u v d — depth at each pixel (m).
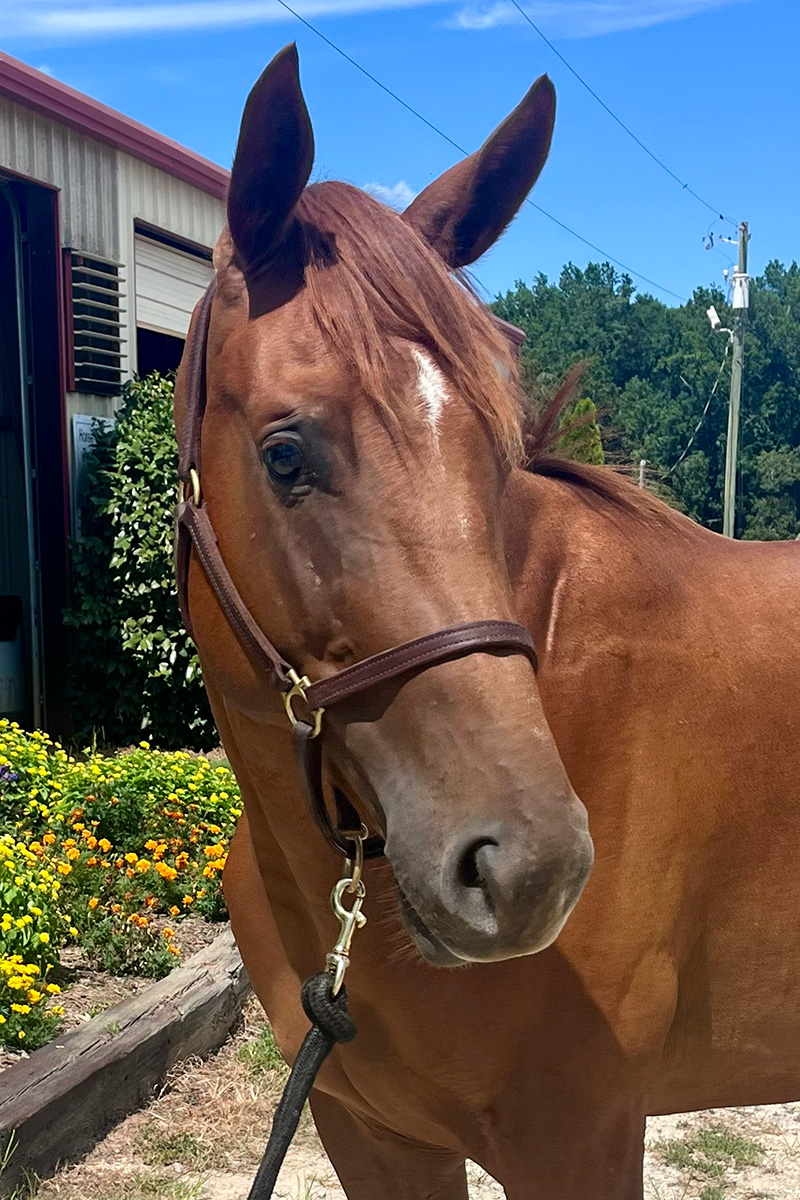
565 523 1.88
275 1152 1.46
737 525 49.88
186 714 8.51
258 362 1.55
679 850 1.80
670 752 1.80
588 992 1.72
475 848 1.33
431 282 1.53
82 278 8.48
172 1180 3.01
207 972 3.99
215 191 10.15
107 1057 3.29
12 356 9.85
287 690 1.56
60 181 8.23
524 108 1.77
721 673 1.87
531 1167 1.79
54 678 8.60
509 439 1.51
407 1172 2.07
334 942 1.80
